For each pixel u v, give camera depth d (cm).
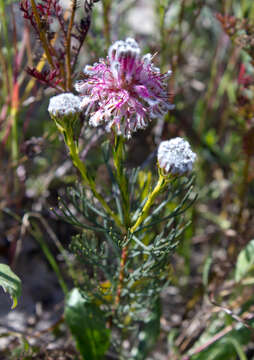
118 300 27
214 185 40
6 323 32
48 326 32
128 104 21
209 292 32
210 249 34
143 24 53
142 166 29
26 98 33
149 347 28
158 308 29
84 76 22
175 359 30
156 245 24
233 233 34
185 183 24
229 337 29
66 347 29
